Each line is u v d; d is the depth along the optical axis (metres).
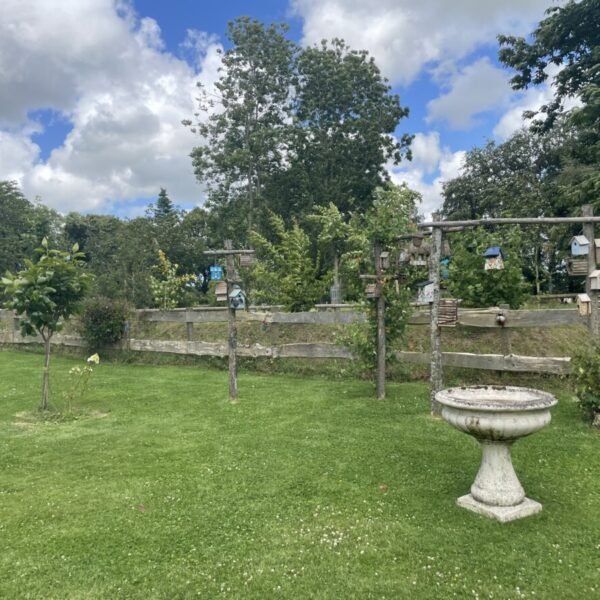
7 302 6.88
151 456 4.99
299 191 28.92
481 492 3.66
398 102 29.02
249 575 2.92
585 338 7.88
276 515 3.65
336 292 14.12
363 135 28.03
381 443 5.16
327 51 28.62
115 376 9.66
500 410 3.37
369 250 7.35
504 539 3.24
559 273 19.56
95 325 11.53
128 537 3.39
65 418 6.64
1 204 31.62
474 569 2.93
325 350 8.75
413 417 6.08
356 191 28.19
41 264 6.82
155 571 2.99
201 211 35.78
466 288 8.44
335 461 4.70
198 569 3.00
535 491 3.95
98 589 2.83
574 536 3.26
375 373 7.65
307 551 3.16
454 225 6.00
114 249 25.78
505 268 8.27
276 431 5.73
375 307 7.20
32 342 13.59
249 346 9.64
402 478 4.27
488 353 7.98
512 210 20.84
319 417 6.25
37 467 4.77
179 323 11.92
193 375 9.51
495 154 26.70
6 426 6.32
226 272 7.39
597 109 14.86
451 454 4.81
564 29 16.92
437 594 2.71
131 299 17.86
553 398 3.68
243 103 27.70
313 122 28.80
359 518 3.57
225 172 27.78
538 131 19.67
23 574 2.99
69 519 3.66
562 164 23.89
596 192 14.53
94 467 4.72
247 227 26.94
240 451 5.06
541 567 2.93
